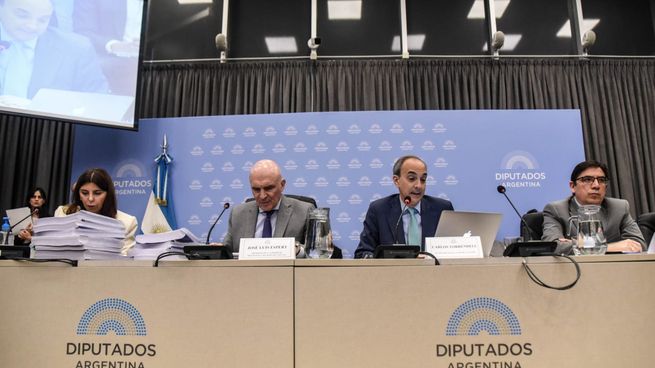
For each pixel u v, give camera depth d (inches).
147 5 148.2
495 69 157.1
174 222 137.5
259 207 88.2
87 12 135.9
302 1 166.7
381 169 136.6
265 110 155.3
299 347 43.2
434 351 43.0
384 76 157.4
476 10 165.8
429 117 138.3
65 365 44.6
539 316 43.3
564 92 155.2
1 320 45.7
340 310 43.6
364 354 43.0
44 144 152.6
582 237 51.5
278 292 44.1
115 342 44.6
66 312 45.4
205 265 44.9
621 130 151.3
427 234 82.9
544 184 135.5
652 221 88.1
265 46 163.5
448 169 135.8
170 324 44.3
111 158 142.3
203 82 158.9
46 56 128.1
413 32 164.1
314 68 158.4
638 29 164.1
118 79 137.2
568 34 163.6
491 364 42.8
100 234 51.1
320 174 137.2
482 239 61.0
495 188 135.1
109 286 45.4
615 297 43.3
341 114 139.4
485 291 43.7
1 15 124.5
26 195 150.5
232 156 139.4
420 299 43.7
